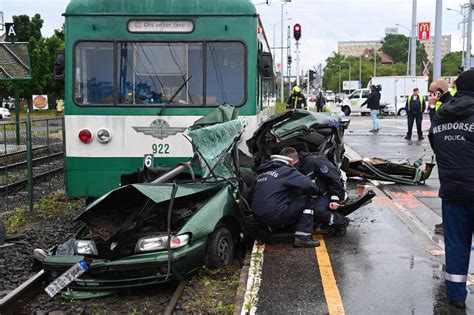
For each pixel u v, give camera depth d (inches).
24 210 426.3
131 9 348.2
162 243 236.7
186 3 346.9
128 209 251.6
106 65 350.3
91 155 351.9
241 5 346.3
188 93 350.3
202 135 286.0
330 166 303.7
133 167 352.8
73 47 349.4
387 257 268.8
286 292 224.5
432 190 448.1
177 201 263.0
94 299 244.2
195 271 253.0
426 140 837.2
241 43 347.3
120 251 241.9
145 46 350.0
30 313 230.8
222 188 276.8
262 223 283.9
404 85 1988.2
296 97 901.2
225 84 349.4
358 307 209.5
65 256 241.6
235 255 295.4
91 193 353.7
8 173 448.5
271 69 360.2
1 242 284.7
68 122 351.6
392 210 370.0
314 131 347.6
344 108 1857.8
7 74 799.1
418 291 224.7
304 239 285.7
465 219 203.0
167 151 351.3
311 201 293.7
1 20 916.0
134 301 241.3
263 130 331.3
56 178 541.0
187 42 349.1
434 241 296.7
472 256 264.7
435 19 943.0
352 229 322.3
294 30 1072.8
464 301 207.0
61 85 2031.3
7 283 265.4
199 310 221.1
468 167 196.1
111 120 350.6
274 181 282.7
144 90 351.3
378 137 892.0
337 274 244.8
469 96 197.8
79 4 349.1
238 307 212.8
